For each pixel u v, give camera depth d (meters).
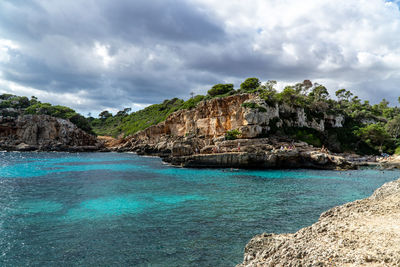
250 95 81.50
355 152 87.62
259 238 12.88
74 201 25.47
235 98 83.94
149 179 40.19
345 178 42.38
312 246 9.68
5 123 104.69
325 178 42.34
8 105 129.62
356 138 93.62
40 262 13.17
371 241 9.60
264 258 10.48
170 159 63.25
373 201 16.16
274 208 23.44
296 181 39.09
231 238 16.33
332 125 97.50
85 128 127.25
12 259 13.43
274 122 76.19
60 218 20.11
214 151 63.12
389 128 98.31
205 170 52.34
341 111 107.44
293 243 10.39
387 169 56.59
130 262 13.21
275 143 66.81
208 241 15.87
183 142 71.50
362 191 31.53
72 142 113.69
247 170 52.69
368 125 101.75
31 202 24.86
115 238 16.28
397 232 10.43
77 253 14.19
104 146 126.00
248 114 71.44
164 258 13.66
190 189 32.25
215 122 86.56
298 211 22.52
